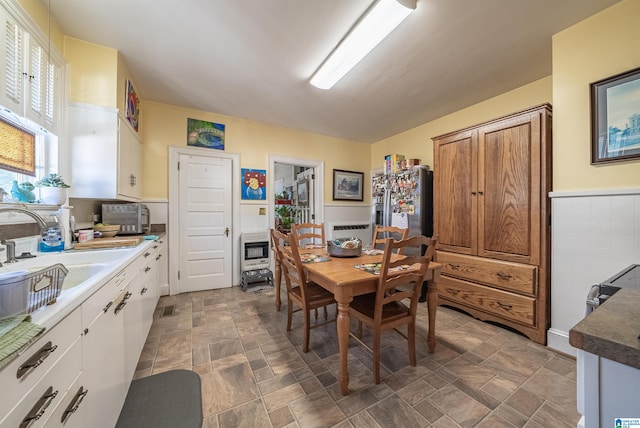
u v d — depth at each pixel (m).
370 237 4.89
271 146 3.84
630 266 1.46
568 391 1.46
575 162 1.78
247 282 3.34
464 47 1.99
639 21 1.52
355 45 1.90
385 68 2.29
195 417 1.27
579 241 1.77
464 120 3.21
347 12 1.65
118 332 1.21
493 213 2.28
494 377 1.58
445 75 2.41
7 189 1.42
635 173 1.54
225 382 1.54
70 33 1.86
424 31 1.81
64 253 1.54
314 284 2.24
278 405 1.36
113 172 2.02
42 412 0.63
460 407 1.34
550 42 1.94
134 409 1.32
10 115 1.41
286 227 5.55
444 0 1.54
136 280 1.61
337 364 1.73
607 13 1.62
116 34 1.88
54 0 1.56
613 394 0.49
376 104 3.08
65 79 1.85
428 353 1.85
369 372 1.64
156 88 2.71
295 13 1.66
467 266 2.45
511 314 2.12
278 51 2.06
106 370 1.06
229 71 2.37
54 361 0.69
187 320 2.41
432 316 1.86
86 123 1.93
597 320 0.56
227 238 3.50
